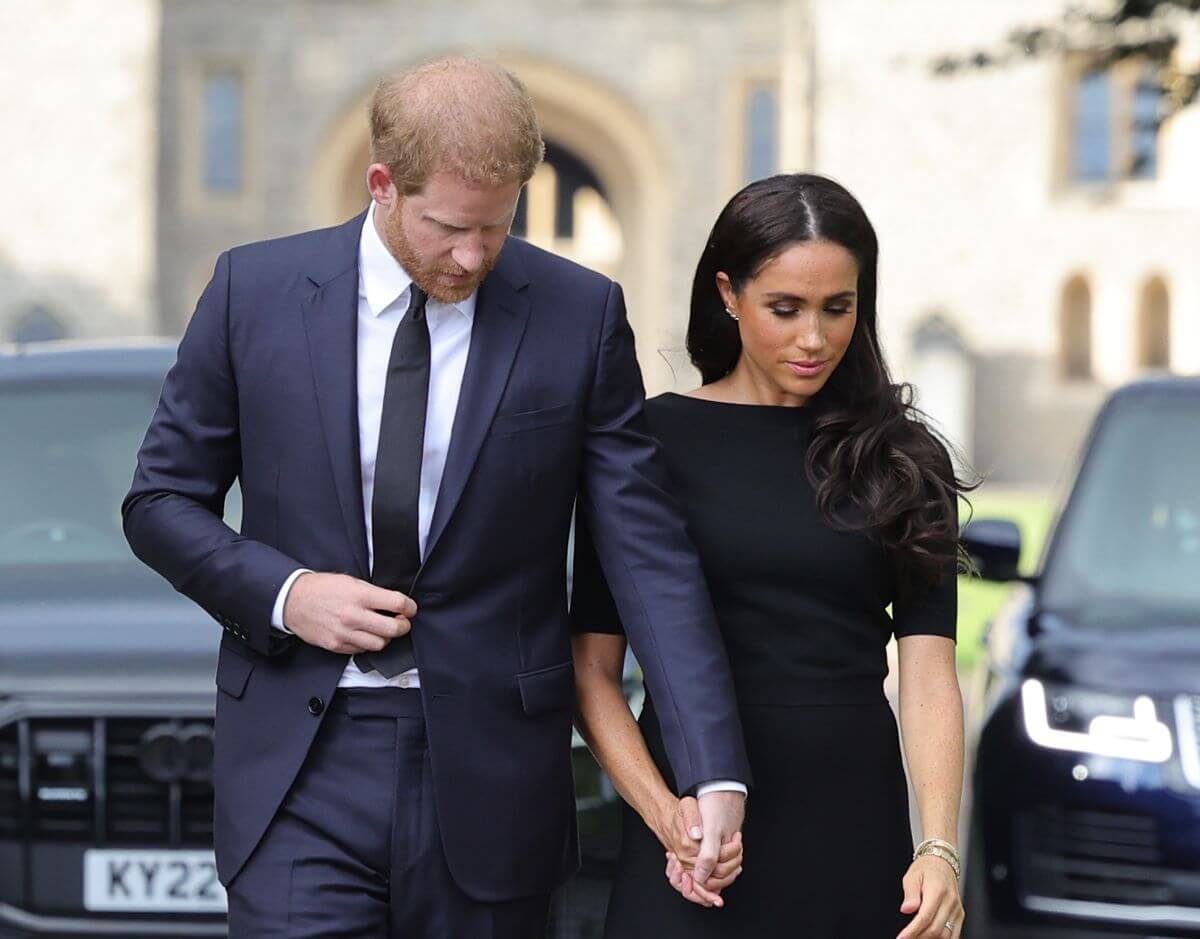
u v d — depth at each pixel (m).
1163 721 16.17
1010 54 35.88
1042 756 16.56
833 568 10.02
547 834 9.98
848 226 9.91
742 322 10.17
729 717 9.57
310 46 125.50
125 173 120.44
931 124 119.31
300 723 9.70
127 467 17.06
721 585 10.07
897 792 10.09
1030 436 120.50
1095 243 120.00
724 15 125.88
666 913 9.86
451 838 9.69
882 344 10.45
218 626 14.76
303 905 9.59
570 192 136.00
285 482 9.74
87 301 120.50
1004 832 16.77
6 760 13.88
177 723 13.92
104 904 13.83
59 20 119.88
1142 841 15.98
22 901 13.84
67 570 15.80
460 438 9.70
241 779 9.80
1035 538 63.22
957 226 119.75
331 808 9.67
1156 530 18.77
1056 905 16.30
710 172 126.69
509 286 9.98
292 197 126.06
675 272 127.06
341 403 9.69
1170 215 119.69
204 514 9.84
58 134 120.25
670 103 126.19
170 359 18.66
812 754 9.92
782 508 10.12
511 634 9.87
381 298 9.80
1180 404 19.89
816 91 119.00
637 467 10.02
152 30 120.31
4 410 17.72
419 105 8.93
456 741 9.68
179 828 13.89
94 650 14.30
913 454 10.18
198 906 13.84
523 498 9.83
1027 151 119.44
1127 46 33.94
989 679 18.39
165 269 125.88
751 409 10.40
